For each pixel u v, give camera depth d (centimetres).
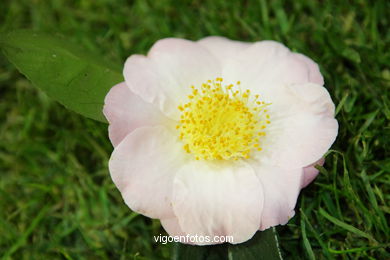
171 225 21
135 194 21
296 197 21
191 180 22
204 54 24
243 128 22
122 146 21
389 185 24
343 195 24
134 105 22
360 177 24
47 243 25
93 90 24
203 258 23
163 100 23
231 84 23
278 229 23
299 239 23
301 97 22
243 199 21
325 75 26
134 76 23
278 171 22
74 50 25
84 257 25
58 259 25
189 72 23
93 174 26
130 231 25
